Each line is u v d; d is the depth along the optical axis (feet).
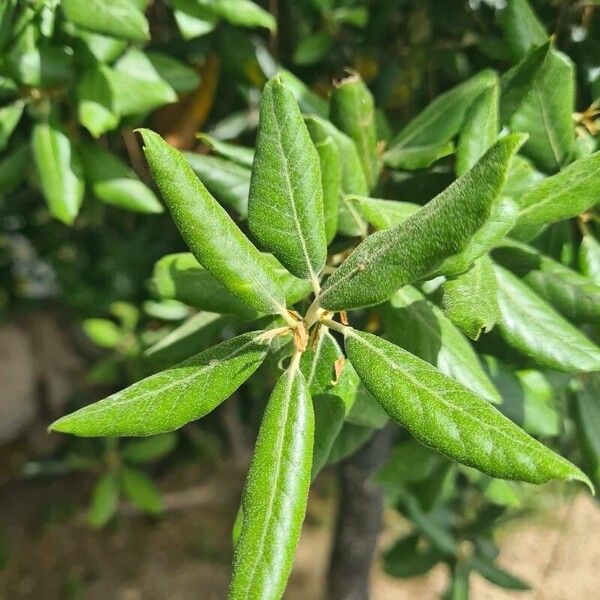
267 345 0.52
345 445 0.78
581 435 0.88
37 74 0.80
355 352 0.51
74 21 0.73
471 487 1.59
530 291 0.63
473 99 0.70
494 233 0.49
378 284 0.47
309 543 2.83
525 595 2.62
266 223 0.53
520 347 0.62
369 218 0.60
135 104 0.84
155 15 1.16
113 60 0.82
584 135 0.74
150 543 2.94
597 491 0.88
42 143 0.87
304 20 1.22
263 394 1.62
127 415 0.50
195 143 1.09
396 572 1.66
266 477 0.48
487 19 1.12
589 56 0.93
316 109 0.85
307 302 0.64
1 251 2.31
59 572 2.80
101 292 1.84
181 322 1.23
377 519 1.66
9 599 2.67
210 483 3.27
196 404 0.51
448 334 0.63
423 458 1.05
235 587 0.46
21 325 2.93
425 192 0.75
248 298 0.51
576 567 2.72
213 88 1.10
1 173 0.98
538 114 0.70
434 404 0.48
